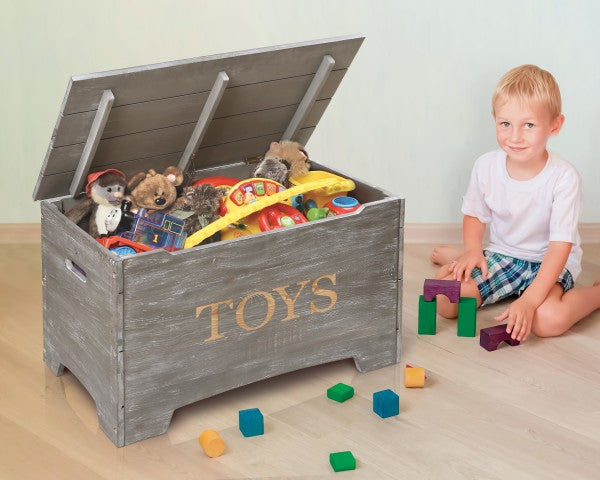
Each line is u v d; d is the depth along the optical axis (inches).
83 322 61.6
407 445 60.2
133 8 85.7
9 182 90.2
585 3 86.5
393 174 91.7
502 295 78.3
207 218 66.9
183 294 59.4
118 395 59.0
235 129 71.6
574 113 89.7
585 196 92.0
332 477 57.1
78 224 66.2
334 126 90.1
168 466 58.2
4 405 64.4
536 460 58.7
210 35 87.0
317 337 66.2
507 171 77.1
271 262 62.3
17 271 84.3
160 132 66.7
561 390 66.6
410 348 72.4
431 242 92.3
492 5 86.4
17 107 88.0
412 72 88.4
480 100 89.2
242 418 60.9
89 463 58.4
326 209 68.5
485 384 67.3
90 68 87.4
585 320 76.9
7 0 84.7
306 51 67.2
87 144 62.7
